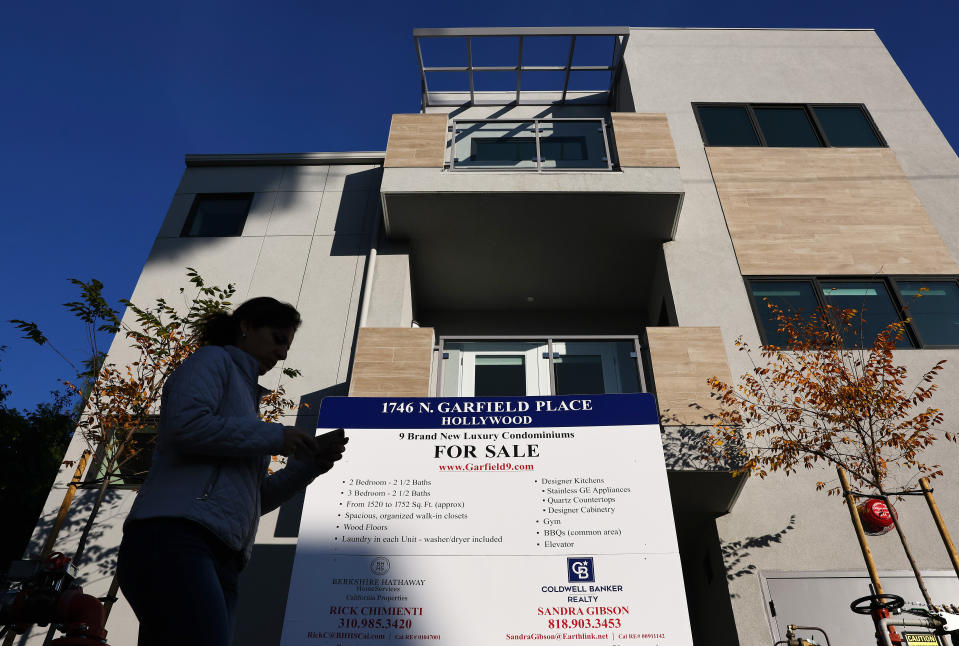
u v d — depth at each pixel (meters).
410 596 4.77
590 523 5.09
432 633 4.61
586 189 8.21
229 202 9.98
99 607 1.67
